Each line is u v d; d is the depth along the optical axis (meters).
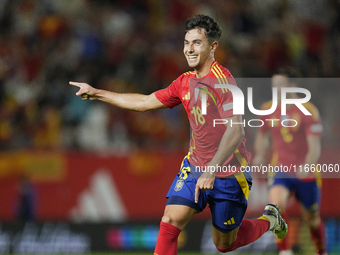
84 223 31.66
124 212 34.91
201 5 54.75
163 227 13.92
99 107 42.34
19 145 39.72
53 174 35.06
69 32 50.50
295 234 27.55
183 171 14.60
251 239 16.19
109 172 35.16
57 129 41.12
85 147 40.44
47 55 48.62
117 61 48.84
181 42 51.88
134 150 39.44
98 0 53.50
